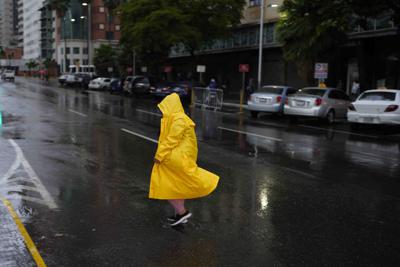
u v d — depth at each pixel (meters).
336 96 20.41
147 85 36.69
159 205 6.65
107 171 8.84
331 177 8.80
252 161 10.24
